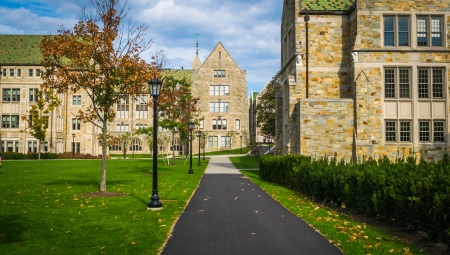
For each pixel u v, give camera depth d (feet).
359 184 42.11
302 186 63.16
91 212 44.11
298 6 96.73
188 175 102.12
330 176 51.06
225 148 279.49
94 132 265.54
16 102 241.76
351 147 86.58
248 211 46.29
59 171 114.52
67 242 30.63
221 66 281.95
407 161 44.01
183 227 37.06
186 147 278.26
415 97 90.02
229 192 66.28
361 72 89.04
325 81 95.71
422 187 31.01
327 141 86.22
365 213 43.39
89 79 61.67
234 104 280.72
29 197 56.65
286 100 103.91
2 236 32.53
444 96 90.48
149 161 181.78
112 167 135.23
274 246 30.04
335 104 86.79
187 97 148.87
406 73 90.84
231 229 36.17
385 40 91.15
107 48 59.88
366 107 87.51
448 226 27.45
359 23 90.48
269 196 60.85
